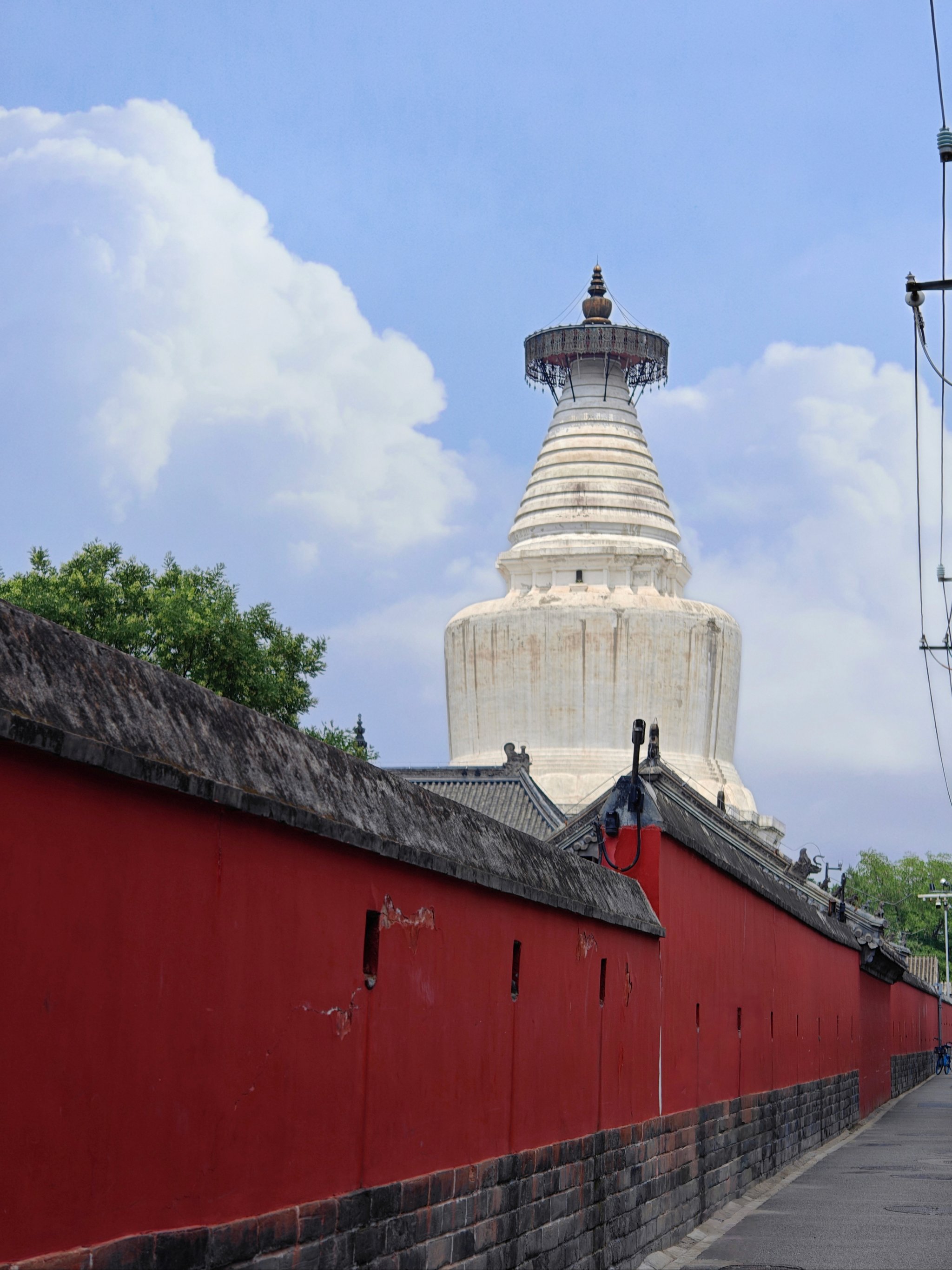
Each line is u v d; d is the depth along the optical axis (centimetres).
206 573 3994
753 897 2628
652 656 7306
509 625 7400
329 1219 954
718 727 7494
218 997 832
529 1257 1353
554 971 1475
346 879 1000
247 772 870
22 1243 659
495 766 5662
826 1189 2481
